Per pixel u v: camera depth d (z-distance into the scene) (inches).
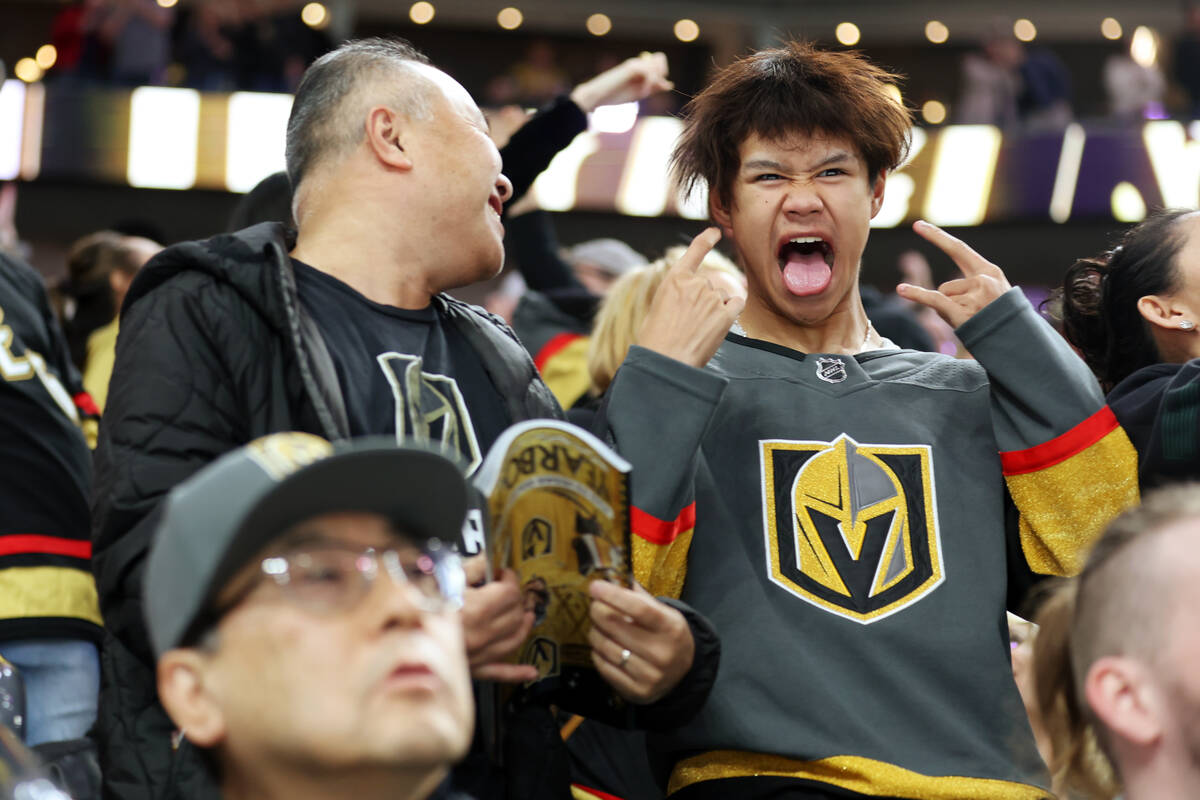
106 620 58.5
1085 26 578.6
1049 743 56.5
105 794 59.2
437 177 67.1
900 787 64.5
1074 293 87.4
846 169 74.3
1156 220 83.8
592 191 417.4
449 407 65.4
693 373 66.6
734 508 70.8
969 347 72.3
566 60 609.9
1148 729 49.5
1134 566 50.9
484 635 53.9
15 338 94.1
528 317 141.7
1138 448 71.5
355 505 41.3
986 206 415.2
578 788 85.4
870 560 69.5
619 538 58.2
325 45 450.0
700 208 82.6
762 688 66.7
